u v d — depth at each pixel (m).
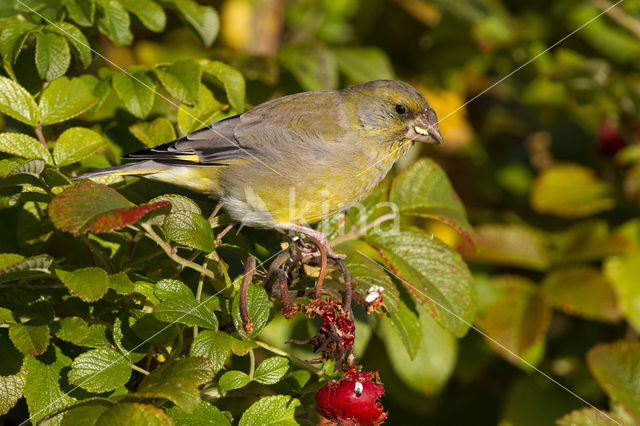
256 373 4.23
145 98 5.65
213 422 3.98
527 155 9.84
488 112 9.99
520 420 7.70
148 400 3.78
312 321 6.36
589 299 7.38
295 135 6.36
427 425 8.25
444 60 9.34
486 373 8.50
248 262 4.32
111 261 5.12
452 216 6.13
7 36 5.23
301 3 9.82
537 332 7.37
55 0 6.64
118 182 5.57
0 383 4.12
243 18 9.55
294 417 4.48
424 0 8.82
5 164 4.69
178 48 9.47
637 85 9.00
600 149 9.39
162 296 4.15
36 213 5.12
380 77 7.60
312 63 7.26
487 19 8.97
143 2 6.07
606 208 8.59
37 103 5.43
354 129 6.55
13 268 3.85
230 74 6.05
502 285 7.77
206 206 6.23
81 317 4.47
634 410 6.50
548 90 9.38
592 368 6.74
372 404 4.34
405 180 6.20
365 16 9.77
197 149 6.00
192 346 3.99
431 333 6.91
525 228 8.09
